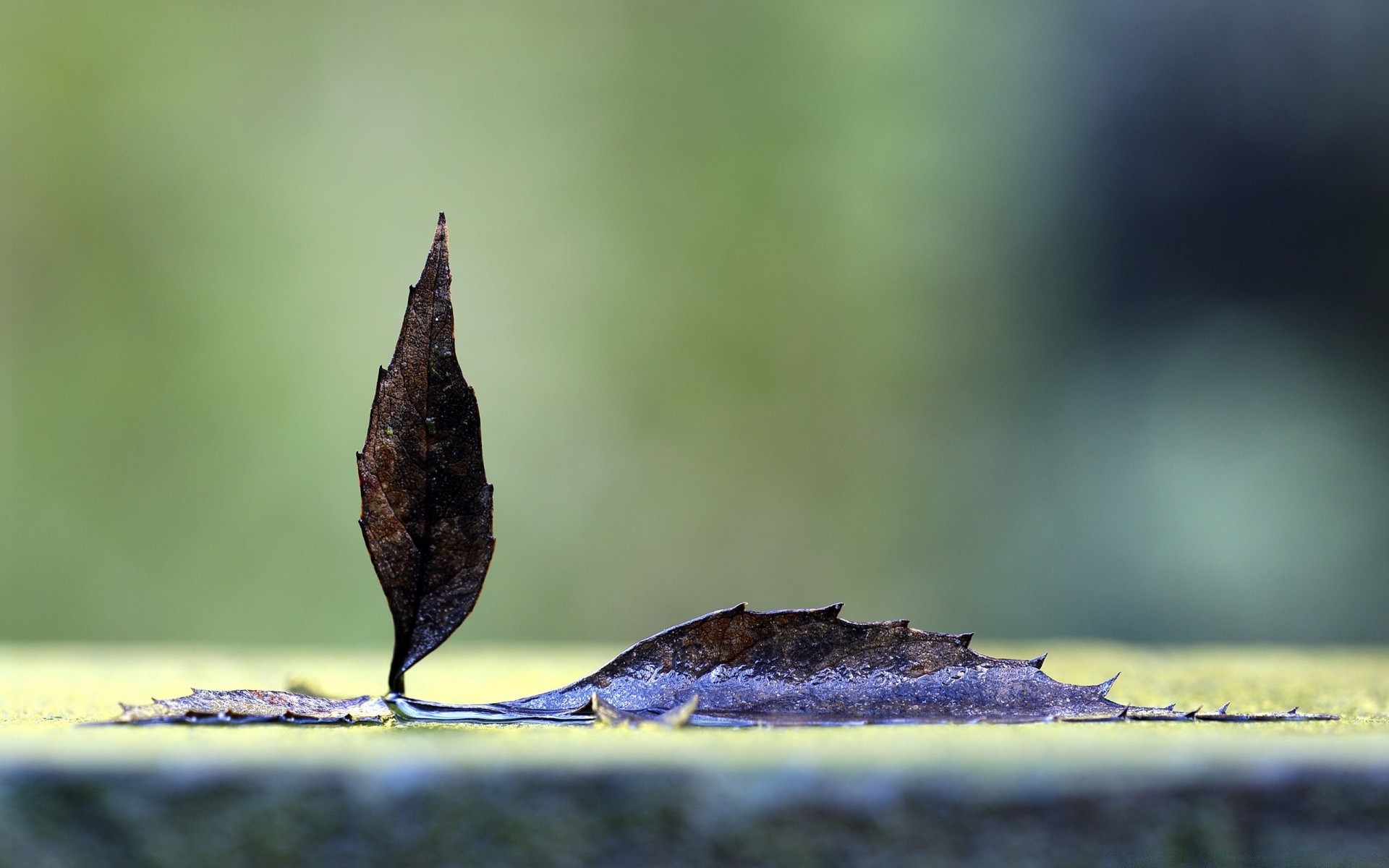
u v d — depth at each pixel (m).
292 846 0.37
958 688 0.40
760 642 0.40
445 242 0.40
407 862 0.37
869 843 0.37
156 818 0.37
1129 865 0.37
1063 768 0.37
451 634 0.40
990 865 0.37
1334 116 1.16
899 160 1.34
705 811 0.37
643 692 0.40
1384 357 1.13
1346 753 0.38
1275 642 1.12
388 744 0.38
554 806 0.37
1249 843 0.37
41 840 0.37
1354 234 1.15
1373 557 1.11
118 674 0.47
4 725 0.40
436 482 0.40
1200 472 1.17
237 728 0.39
